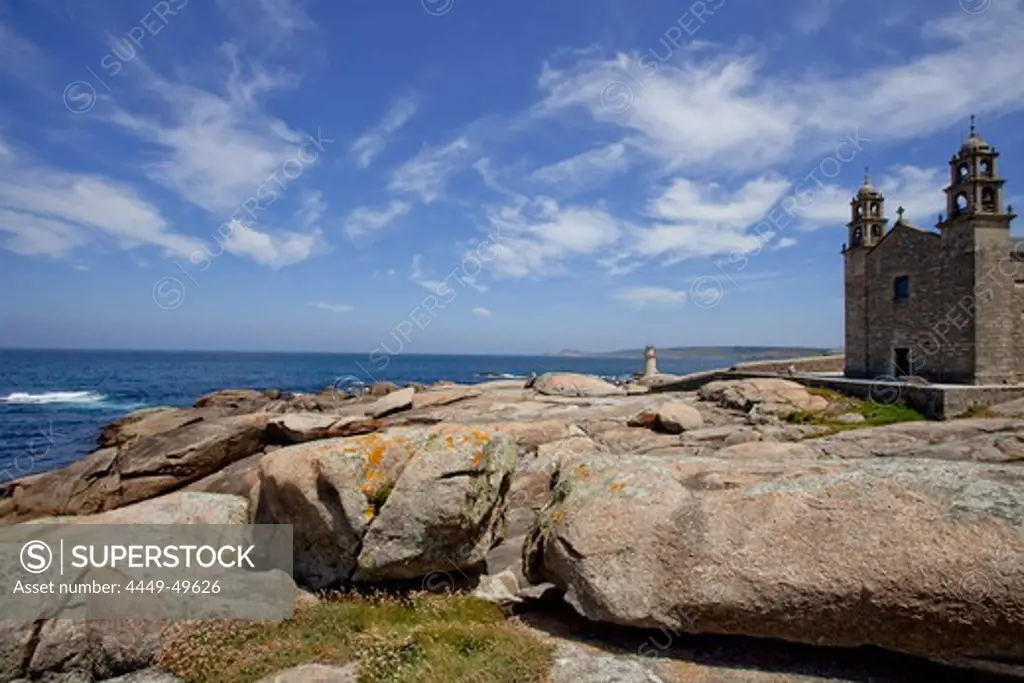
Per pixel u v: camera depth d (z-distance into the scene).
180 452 17.34
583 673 6.50
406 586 9.14
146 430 21.22
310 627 7.69
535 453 19.61
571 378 34.50
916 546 6.14
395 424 25.00
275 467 9.48
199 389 78.44
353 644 7.18
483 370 171.88
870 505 6.62
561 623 7.88
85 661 6.94
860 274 36.53
